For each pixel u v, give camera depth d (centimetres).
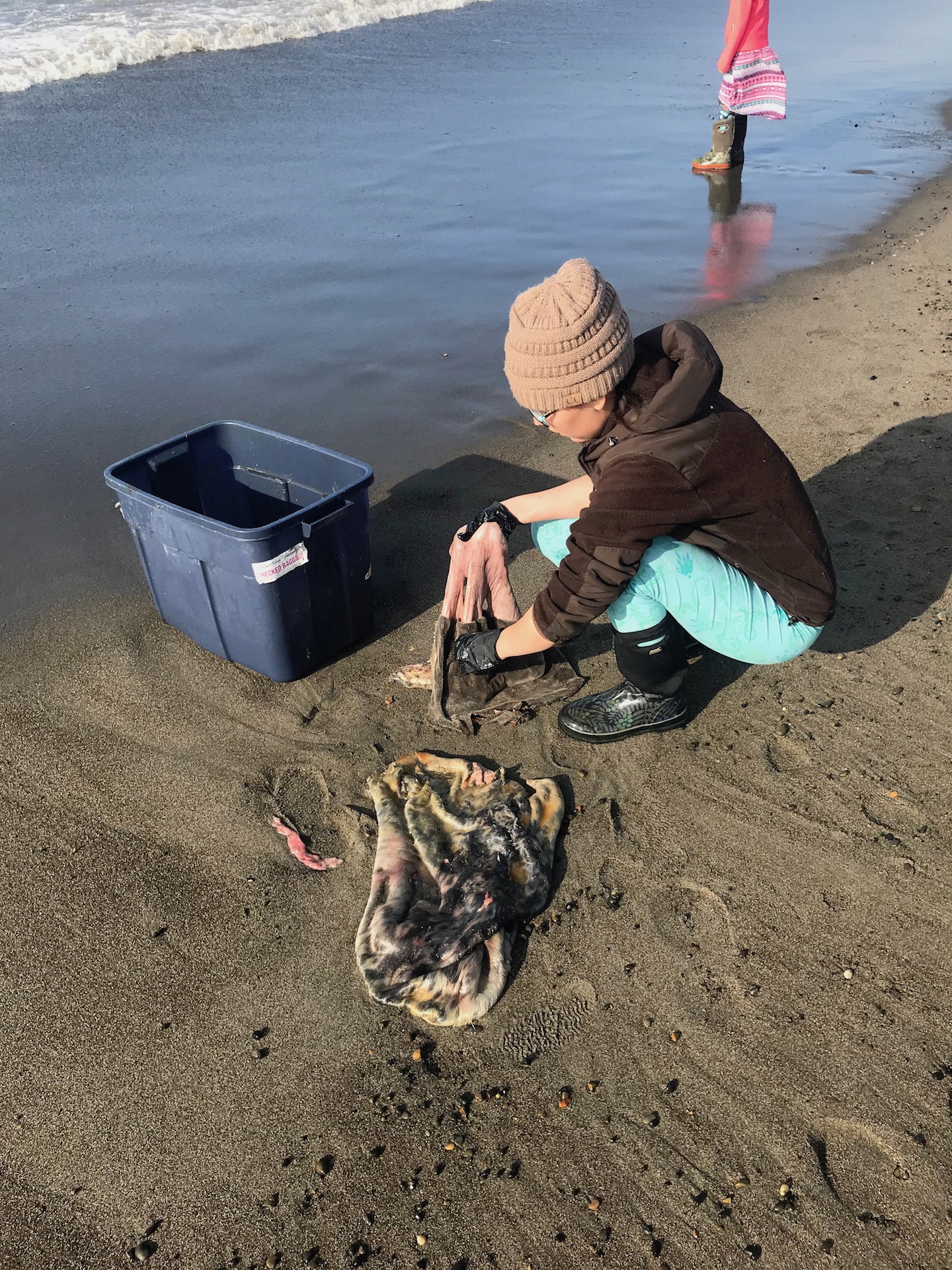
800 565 234
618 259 644
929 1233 175
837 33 1512
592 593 224
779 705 295
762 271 632
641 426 210
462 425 458
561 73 1190
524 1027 213
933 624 321
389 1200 184
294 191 761
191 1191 187
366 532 306
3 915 238
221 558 279
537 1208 182
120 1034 213
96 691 306
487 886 233
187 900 242
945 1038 206
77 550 371
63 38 1216
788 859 247
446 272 619
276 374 496
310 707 301
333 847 256
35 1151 193
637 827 258
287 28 1362
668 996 218
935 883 239
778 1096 198
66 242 652
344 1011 217
